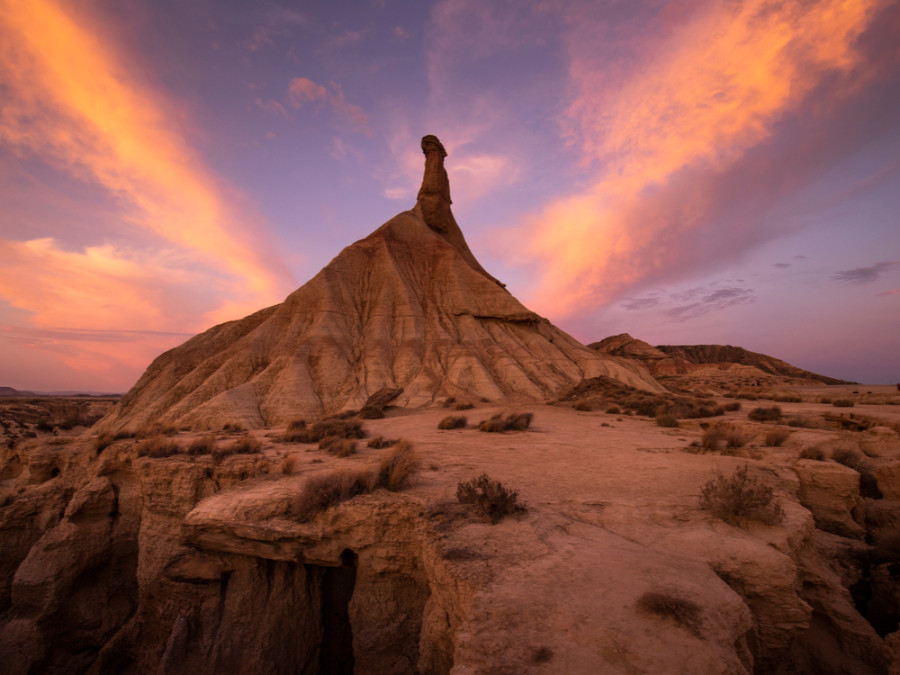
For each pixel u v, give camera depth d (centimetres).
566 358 6194
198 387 4766
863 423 1858
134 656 1434
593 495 1014
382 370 5109
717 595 560
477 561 686
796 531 799
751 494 824
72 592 1822
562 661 446
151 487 1567
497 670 443
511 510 888
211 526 1052
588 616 518
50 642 1744
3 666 1662
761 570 667
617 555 688
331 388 4772
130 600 1917
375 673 929
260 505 1069
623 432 2173
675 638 471
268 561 1119
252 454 1741
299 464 1540
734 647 495
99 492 1917
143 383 5350
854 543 1066
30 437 5425
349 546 983
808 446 1490
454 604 651
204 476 1541
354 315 6059
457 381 4994
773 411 2241
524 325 6725
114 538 1905
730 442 1578
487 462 1430
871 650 744
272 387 4619
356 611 972
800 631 652
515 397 4778
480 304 6706
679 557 687
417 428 2656
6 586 2062
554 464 1384
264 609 1098
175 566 1138
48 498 2200
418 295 6650
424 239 7906
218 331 6281
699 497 944
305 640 1136
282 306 5903
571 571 635
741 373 10762
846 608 806
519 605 550
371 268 6869
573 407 3972
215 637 1078
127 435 2597
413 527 943
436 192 9331
